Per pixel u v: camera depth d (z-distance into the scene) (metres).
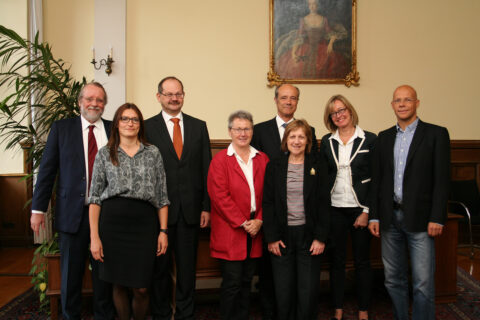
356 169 2.31
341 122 2.34
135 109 1.96
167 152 2.26
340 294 2.41
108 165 1.90
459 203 3.98
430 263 2.00
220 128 4.57
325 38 4.61
